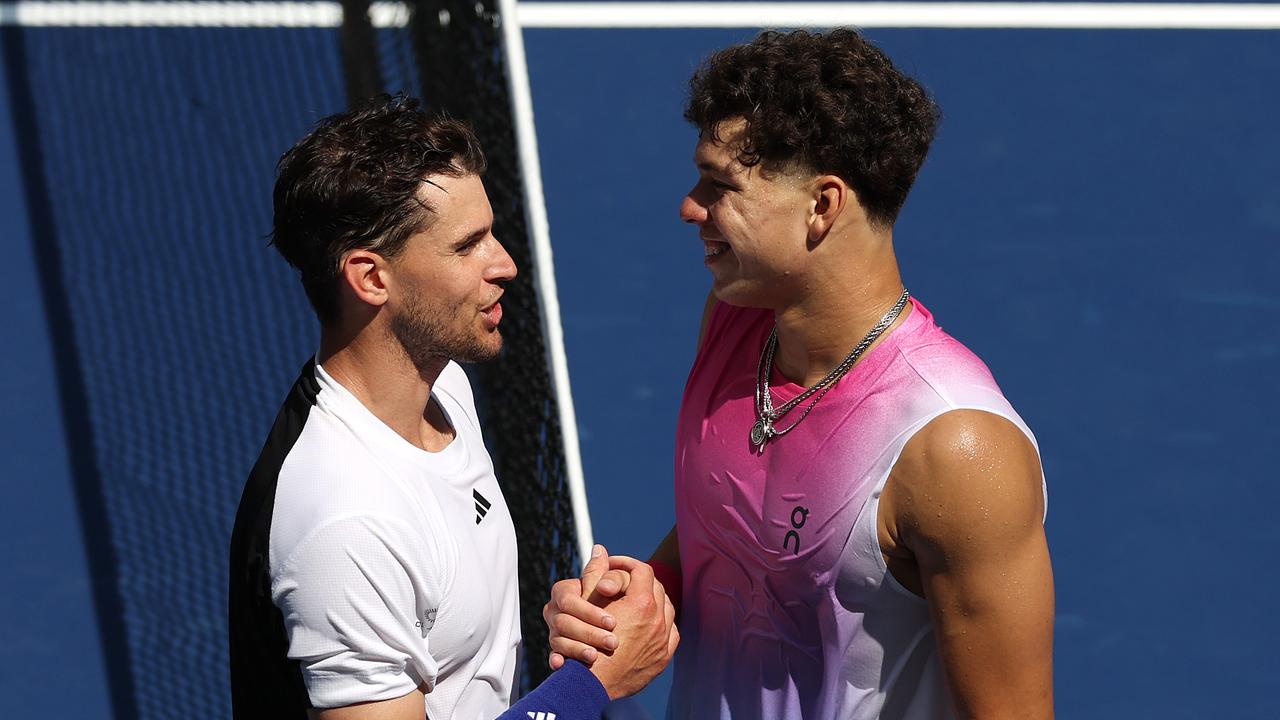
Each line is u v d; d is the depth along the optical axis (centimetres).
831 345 837
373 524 773
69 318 2786
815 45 804
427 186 790
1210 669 2261
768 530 857
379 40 3114
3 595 2280
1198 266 3188
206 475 2478
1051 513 2555
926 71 3822
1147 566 2447
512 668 920
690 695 967
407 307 809
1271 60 3903
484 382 1864
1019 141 3584
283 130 3222
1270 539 2500
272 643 792
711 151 815
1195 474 2641
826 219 801
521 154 1499
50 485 2469
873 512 806
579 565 1319
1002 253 3216
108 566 2325
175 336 2755
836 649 852
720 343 924
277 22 3550
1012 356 2930
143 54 3450
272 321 2798
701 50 3862
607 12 3981
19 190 3064
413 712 795
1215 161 3528
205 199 3061
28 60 3412
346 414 814
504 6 1606
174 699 2094
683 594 971
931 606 810
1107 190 3425
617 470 2597
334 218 787
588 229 3247
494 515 900
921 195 3397
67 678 2141
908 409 799
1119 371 2891
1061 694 2217
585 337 2939
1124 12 4047
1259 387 2847
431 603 804
